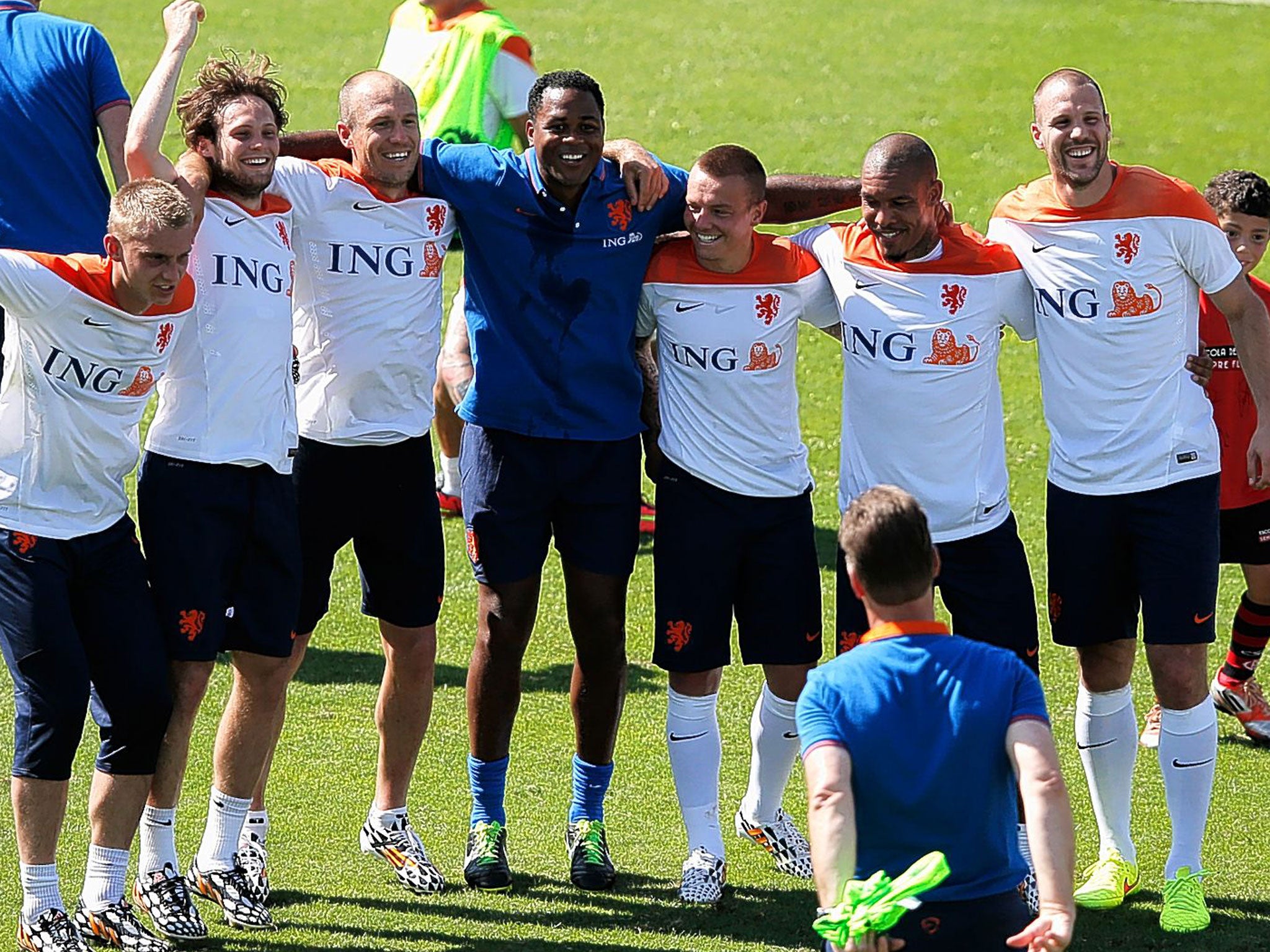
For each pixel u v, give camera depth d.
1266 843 22.38
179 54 19.05
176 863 19.78
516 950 19.09
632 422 20.72
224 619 19.19
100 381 17.78
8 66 20.20
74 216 20.41
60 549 18.00
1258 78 69.88
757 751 21.38
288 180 19.83
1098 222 19.72
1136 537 20.05
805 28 76.69
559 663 28.59
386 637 21.00
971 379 19.91
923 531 14.14
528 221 20.09
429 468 20.95
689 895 20.50
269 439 19.19
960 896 13.76
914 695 13.77
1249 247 23.94
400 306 20.25
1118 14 77.62
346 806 23.02
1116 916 20.44
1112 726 20.86
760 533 20.39
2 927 18.89
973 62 72.12
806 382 45.03
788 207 21.95
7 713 25.56
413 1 35.09
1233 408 24.73
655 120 66.06
